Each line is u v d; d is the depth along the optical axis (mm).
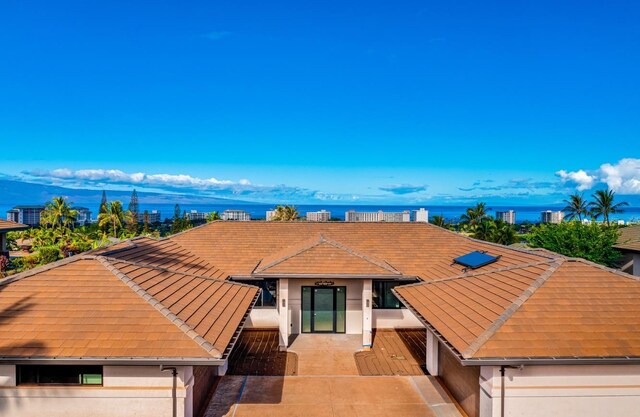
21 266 31297
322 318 18422
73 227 68312
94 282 11086
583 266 12180
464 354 9062
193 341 9273
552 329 9781
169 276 13117
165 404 9289
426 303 13273
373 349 16438
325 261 16656
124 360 8664
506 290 11938
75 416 9258
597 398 9336
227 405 11617
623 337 9539
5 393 9211
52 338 9086
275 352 16062
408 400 12008
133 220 73062
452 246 20734
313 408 11469
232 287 14586
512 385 9328
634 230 30016
